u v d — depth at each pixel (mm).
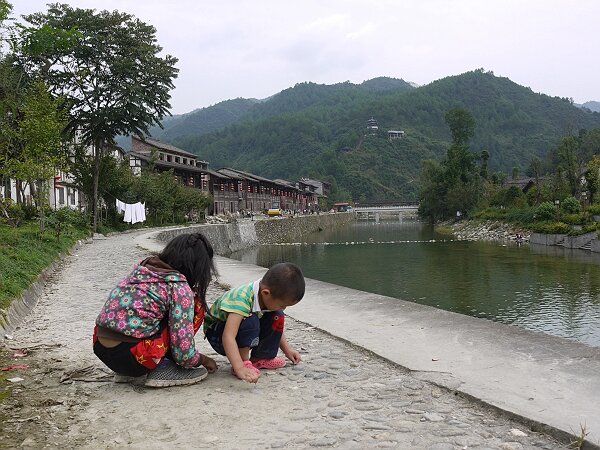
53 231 21312
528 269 29812
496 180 86562
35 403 3924
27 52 13438
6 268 9305
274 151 196375
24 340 6152
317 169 169000
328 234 76500
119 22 31656
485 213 66312
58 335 6406
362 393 4070
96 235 29828
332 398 3963
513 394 3854
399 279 27672
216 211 77688
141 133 34656
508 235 54062
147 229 41844
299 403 3855
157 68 32094
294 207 120188
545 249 41250
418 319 6742
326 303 8203
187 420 3551
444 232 69688
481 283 25422
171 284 4043
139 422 3537
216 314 4441
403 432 3324
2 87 21281
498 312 18828
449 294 22672
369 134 197375
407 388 4160
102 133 32781
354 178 167500
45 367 4906
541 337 5527
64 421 3584
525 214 55375
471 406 3764
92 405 3871
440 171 88125
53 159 21062
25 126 20719
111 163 35875
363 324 6570
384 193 163750
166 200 49375
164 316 4082
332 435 3283
